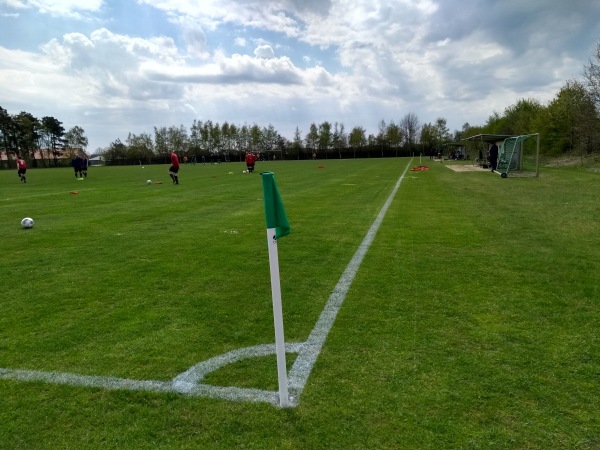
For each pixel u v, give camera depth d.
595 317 3.75
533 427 2.32
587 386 2.69
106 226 9.04
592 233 7.24
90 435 2.38
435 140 85.69
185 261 6.02
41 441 2.33
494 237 7.09
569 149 35.84
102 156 94.38
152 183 22.20
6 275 5.52
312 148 93.19
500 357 3.08
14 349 3.44
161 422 2.48
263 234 7.88
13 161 78.25
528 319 3.73
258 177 25.72
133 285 4.99
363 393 2.69
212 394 2.75
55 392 2.82
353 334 3.54
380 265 5.57
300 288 4.75
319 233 7.79
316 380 2.86
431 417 2.43
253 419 2.47
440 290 4.54
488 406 2.51
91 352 3.36
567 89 35.44
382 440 2.25
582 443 2.19
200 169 43.44
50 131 86.06
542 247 6.32
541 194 13.10
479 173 24.23
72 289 4.90
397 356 3.14
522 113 47.03
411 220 8.96
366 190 15.91
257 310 4.16
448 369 2.94
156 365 3.14
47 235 8.18
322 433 2.32
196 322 3.90
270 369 3.05
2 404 2.69
